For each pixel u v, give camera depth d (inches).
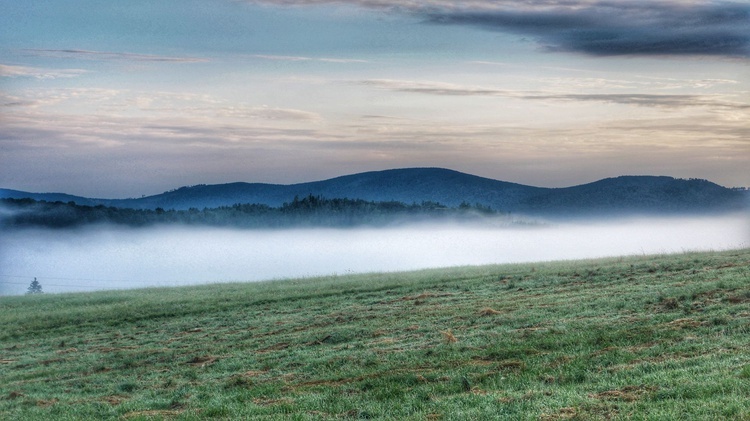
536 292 1264.8
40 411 781.3
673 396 576.1
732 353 687.1
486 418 570.3
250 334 1157.7
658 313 923.4
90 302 1766.7
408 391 697.6
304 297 1515.7
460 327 1006.4
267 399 729.0
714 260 1385.3
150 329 1327.5
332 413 645.3
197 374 904.3
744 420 500.1
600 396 599.8
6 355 1202.6
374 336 1020.5
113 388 877.8
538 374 712.4
